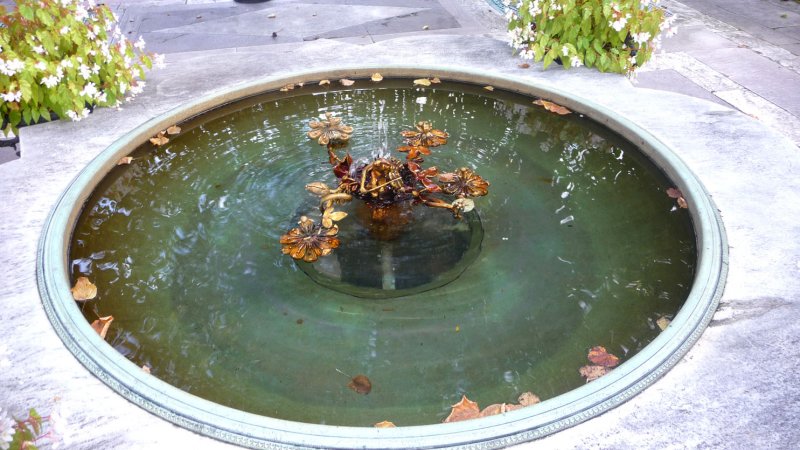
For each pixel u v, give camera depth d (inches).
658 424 70.4
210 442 68.6
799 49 187.9
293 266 99.3
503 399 76.2
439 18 220.8
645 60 161.3
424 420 73.7
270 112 151.6
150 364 81.2
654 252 102.4
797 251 98.1
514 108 153.8
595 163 129.0
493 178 122.6
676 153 126.0
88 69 137.0
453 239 104.8
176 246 104.3
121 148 128.4
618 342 84.7
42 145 131.3
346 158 111.7
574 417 70.3
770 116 146.1
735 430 69.7
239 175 124.2
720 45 191.2
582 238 105.9
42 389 74.8
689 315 83.8
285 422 69.2
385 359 82.2
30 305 88.6
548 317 89.1
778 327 83.8
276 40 202.7
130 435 69.2
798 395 74.0
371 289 94.0
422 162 120.7
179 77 164.6
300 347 84.3
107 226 109.6
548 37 165.0
